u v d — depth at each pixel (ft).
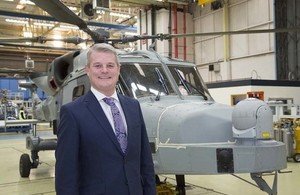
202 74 51.83
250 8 44.86
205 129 10.11
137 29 53.21
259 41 43.83
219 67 48.52
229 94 38.60
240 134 9.76
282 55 41.14
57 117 16.81
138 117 6.80
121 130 6.44
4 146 37.42
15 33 64.03
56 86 16.75
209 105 11.19
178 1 49.60
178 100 12.50
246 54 45.50
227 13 47.70
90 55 6.51
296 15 41.60
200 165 9.87
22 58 68.39
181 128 10.17
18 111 50.57
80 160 6.17
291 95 38.32
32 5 52.24
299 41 41.60
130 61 13.07
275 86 37.40
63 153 6.07
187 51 52.13
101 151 6.11
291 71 41.34
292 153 25.88
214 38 49.57
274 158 9.71
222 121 10.23
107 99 6.54
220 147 9.69
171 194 14.62
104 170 6.08
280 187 17.90
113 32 60.39
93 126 6.17
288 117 27.73
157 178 15.38
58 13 12.40
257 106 9.71
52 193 17.31
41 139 21.16
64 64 16.31
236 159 9.57
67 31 66.39
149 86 12.67
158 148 10.70
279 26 40.96
